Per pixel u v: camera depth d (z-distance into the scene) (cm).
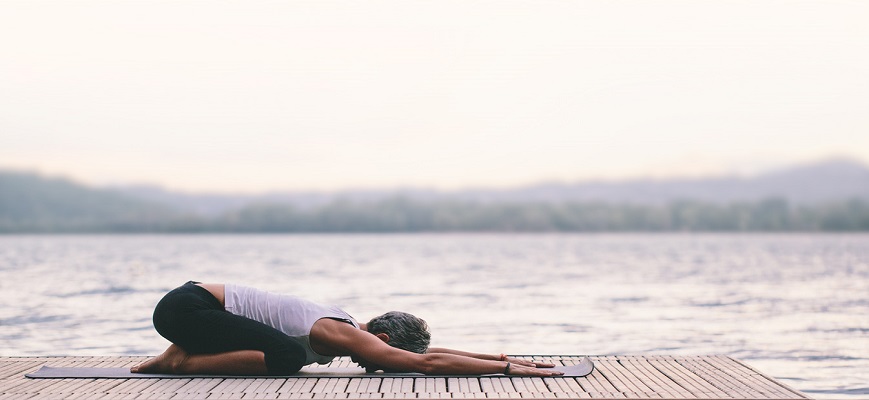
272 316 510
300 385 469
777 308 1501
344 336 506
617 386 473
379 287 2062
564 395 441
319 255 4388
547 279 2403
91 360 591
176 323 498
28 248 5194
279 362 498
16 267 2828
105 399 425
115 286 1984
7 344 989
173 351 511
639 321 1291
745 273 2678
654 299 1705
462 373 505
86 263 3186
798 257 4019
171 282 2139
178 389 456
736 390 461
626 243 7019
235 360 498
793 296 1770
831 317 1347
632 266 3203
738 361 587
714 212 10381
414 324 525
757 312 1430
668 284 2170
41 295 1714
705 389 464
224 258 3891
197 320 496
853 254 4384
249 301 513
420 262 3600
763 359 901
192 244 6575
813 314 1395
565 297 1766
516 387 468
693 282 2250
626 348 990
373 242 7562
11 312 1375
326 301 1655
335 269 2972
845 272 2712
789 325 1232
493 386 470
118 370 524
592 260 3778
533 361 557
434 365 504
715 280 2331
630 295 1814
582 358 601
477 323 1266
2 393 445
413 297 1762
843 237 9094
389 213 10350
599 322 1280
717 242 7244
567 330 1174
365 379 494
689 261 3628
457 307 1539
